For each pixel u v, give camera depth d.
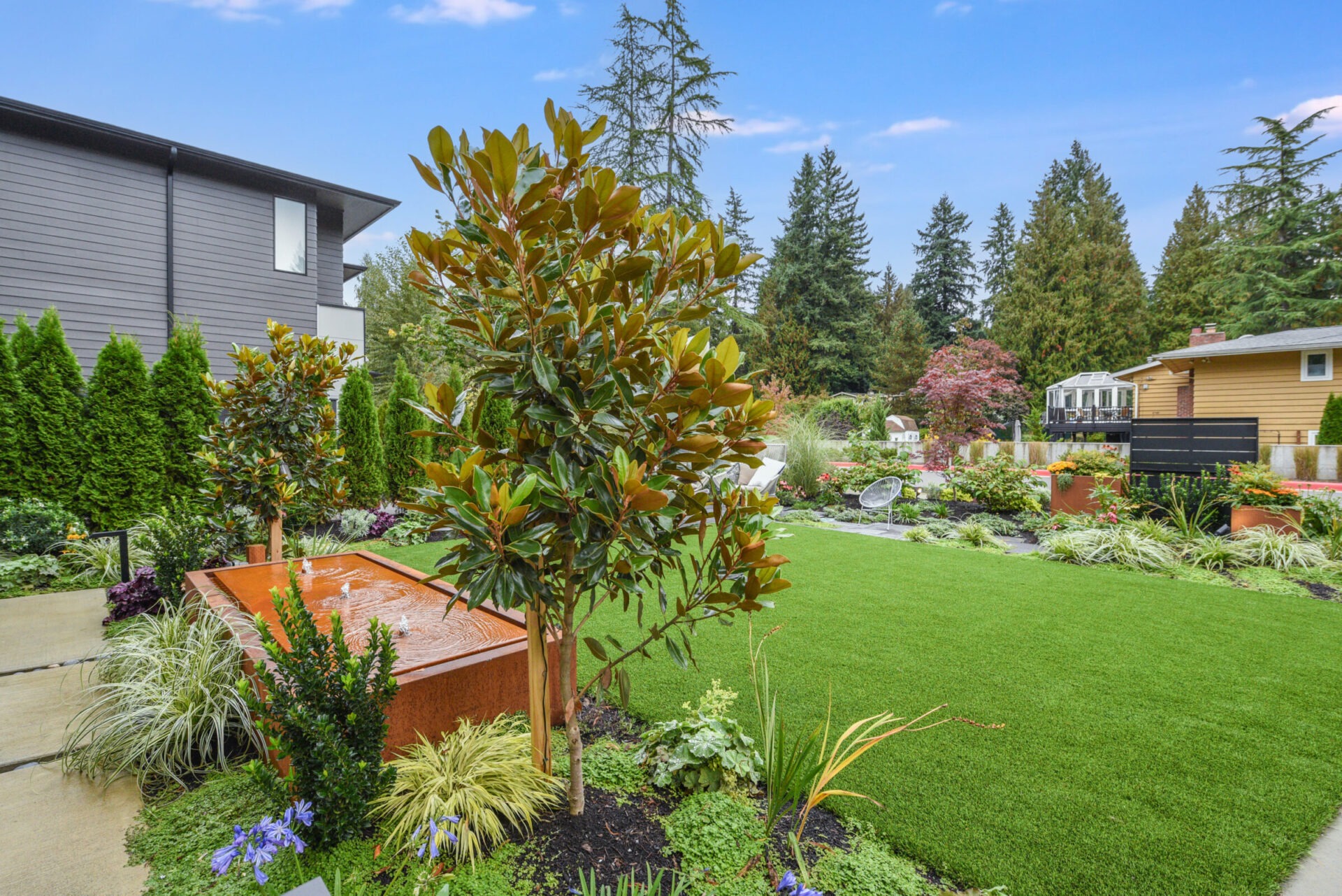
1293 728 2.73
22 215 8.62
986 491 9.78
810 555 6.64
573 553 1.84
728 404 1.64
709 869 1.82
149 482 6.73
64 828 2.06
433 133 1.63
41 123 8.59
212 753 2.50
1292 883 1.78
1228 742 2.61
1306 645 3.83
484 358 1.76
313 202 11.30
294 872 1.81
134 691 2.57
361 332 11.96
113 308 9.33
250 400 4.76
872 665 3.48
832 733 2.67
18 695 3.13
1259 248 23.66
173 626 3.15
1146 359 29.36
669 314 1.96
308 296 11.25
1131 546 6.29
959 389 13.78
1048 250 31.05
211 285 10.19
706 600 1.93
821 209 33.03
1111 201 37.56
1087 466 9.03
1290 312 22.88
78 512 6.40
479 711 2.53
